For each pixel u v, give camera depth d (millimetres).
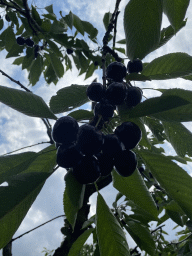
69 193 215
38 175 210
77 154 211
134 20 259
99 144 207
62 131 204
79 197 219
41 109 213
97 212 211
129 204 492
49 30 672
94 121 237
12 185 196
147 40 263
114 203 498
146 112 200
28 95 211
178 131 312
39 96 222
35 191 201
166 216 572
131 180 260
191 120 206
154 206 247
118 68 278
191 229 483
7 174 210
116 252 196
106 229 205
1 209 183
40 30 669
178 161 517
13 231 183
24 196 195
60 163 211
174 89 230
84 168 208
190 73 278
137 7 255
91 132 206
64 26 697
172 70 286
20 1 682
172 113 209
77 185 223
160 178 236
